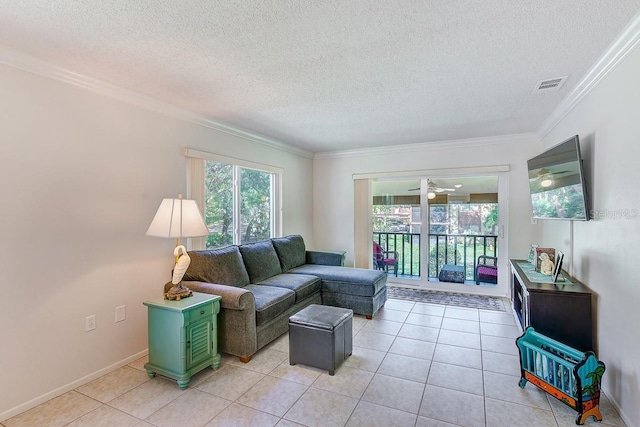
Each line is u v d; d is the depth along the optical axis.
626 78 1.93
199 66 2.27
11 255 2.04
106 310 2.55
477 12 1.66
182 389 2.29
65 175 2.30
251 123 3.72
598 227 2.32
